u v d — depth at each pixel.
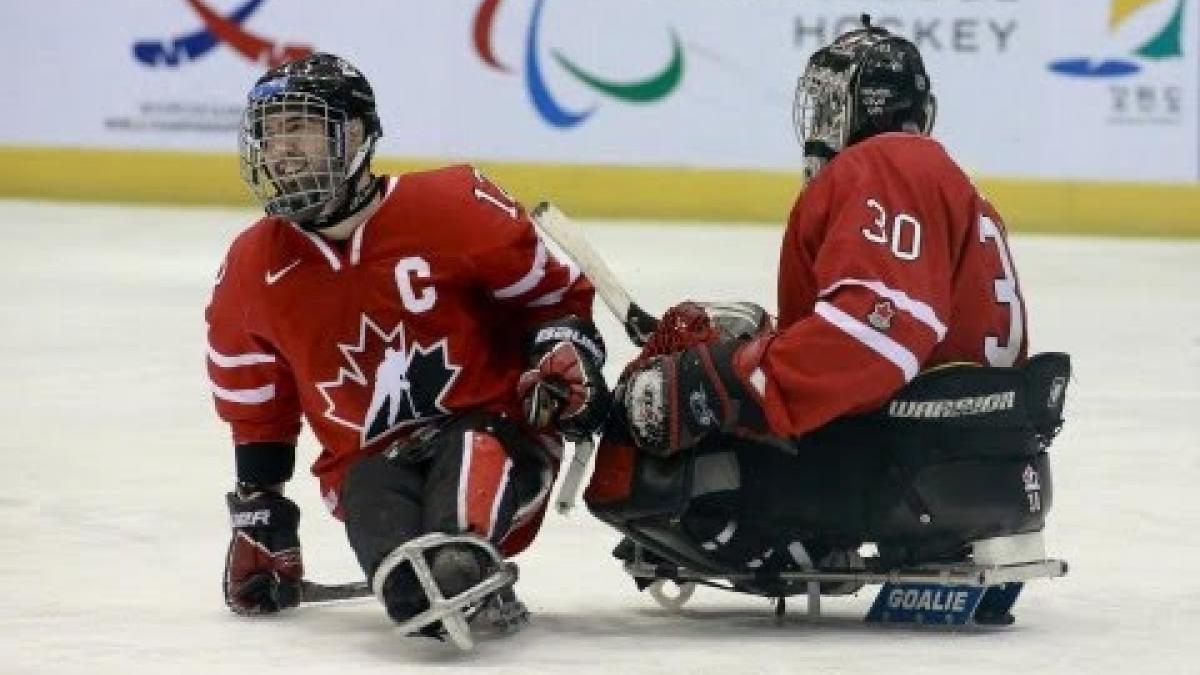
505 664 12.40
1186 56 46.28
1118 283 38.41
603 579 15.34
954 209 12.87
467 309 13.16
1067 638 13.24
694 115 46.19
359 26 45.66
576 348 12.88
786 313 13.38
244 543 13.84
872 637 13.21
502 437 13.01
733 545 13.25
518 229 13.14
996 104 45.97
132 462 20.58
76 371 26.66
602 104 46.12
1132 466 20.81
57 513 17.92
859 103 13.31
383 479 12.70
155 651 12.80
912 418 12.83
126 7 46.00
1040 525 13.27
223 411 13.74
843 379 12.45
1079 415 24.14
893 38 13.52
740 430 12.73
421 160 45.97
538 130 46.06
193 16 45.81
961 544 13.14
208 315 13.62
